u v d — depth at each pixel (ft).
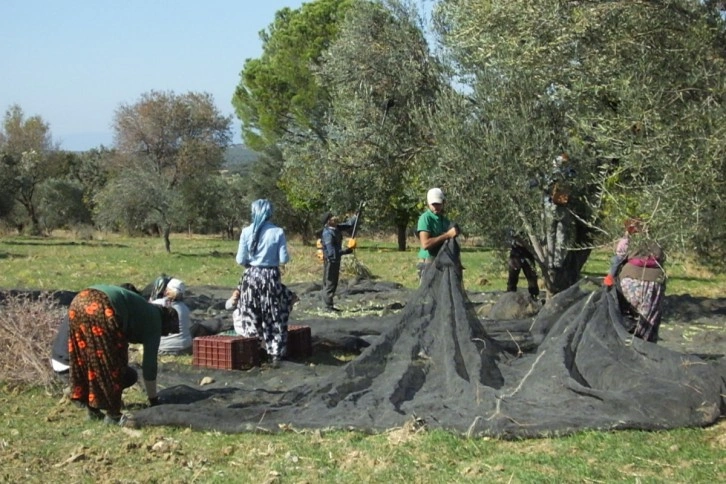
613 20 20.90
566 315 29.58
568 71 21.93
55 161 225.15
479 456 21.80
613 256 29.37
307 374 31.71
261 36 158.30
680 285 66.74
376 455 21.83
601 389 26.37
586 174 36.68
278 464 21.38
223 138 215.51
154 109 209.36
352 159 51.49
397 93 49.96
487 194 40.40
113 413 25.04
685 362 25.86
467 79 43.75
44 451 22.68
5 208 156.46
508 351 31.58
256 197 148.25
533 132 38.42
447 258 29.63
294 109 136.46
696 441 22.61
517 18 22.09
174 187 162.91
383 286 64.75
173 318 27.35
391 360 27.68
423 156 48.39
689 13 20.79
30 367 29.22
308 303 54.13
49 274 78.33
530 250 47.16
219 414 24.76
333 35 135.03
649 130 19.16
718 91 19.03
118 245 131.95
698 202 17.80
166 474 20.88
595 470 20.33
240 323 33.99
